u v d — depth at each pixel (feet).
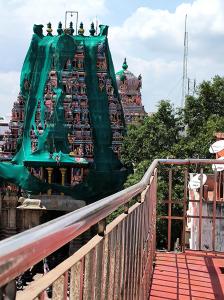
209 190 51.24
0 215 111.75
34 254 3.94
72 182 110.52
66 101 114.11
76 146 112.47
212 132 85.61
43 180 110.83
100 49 119.03
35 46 119.65
